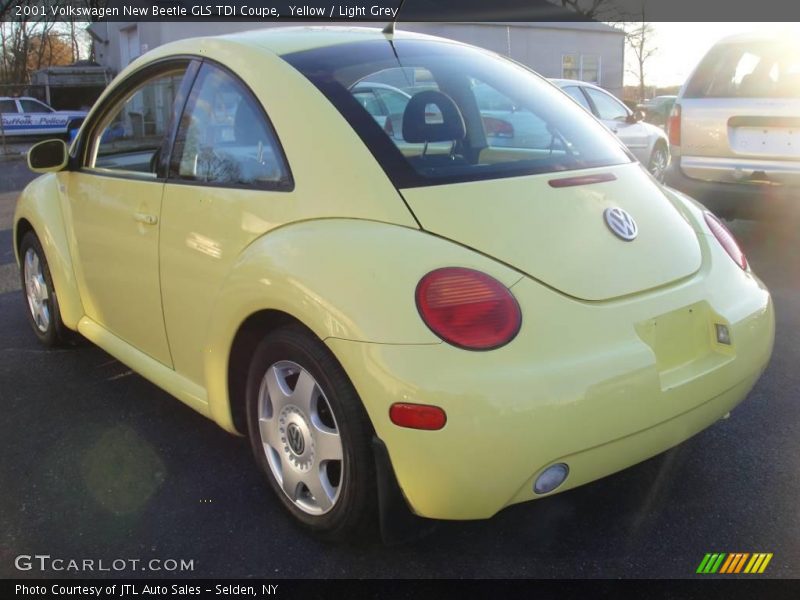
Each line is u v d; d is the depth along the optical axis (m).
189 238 2.82
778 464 3.00
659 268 2.47
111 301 3.49
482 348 2.05
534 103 3.10
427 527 2.34
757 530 2.59
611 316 2.25
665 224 2.67
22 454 3.20
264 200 2.55
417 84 2.83
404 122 2.63
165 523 2.69
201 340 2.83
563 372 2.09
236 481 2.95
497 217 2.33
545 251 2.30
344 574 2.40
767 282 5.59
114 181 3.34
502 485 2.06
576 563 2.44
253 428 2.69
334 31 3.14
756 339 2.60
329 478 2.46
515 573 2.39
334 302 2.17
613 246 2.43
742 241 6.88
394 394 2.04
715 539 2.54
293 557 2.49
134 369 3.38
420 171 2.44
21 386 3.90
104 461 3.13
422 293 2.10
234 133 2.76
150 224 3.04
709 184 6.35
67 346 4.39
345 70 2.76
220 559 2.49
